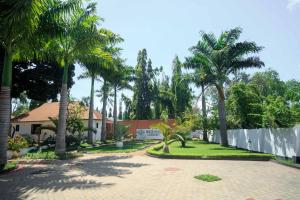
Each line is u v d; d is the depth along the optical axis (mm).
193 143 33500
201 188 8695
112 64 23656
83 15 18734
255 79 45469
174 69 55625
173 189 8594
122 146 28703
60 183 9773
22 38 13633
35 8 10930
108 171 12359
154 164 14641
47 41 15164
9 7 10344
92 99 32969
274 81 44531
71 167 13867
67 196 7922
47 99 31953
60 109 19562
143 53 60531
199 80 27750
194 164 14438
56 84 30672
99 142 35000
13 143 18688
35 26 12758
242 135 23234
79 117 30328
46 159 16969
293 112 17312
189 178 10391
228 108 29438
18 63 27438
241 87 26578
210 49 27531
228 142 28297
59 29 14773
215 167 13266
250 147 21281
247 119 25844
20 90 29859
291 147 14891
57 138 19188
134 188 8812
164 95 60031
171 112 59344
